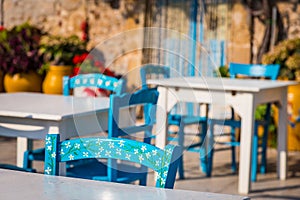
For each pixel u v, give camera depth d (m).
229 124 5.47
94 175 3.50
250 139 5.06
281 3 7.70
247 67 6.08
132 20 8.66
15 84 8.59
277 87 5.50
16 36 8.88
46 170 2.06
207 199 1.56
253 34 7.86
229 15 8.00
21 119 3.41
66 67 8.42
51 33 9.31
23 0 9.44
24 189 1.68
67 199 1.57
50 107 3.60
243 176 5.09
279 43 7.71
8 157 6.35
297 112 6.87
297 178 5.77
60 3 9.23
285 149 5.71
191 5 8.29
